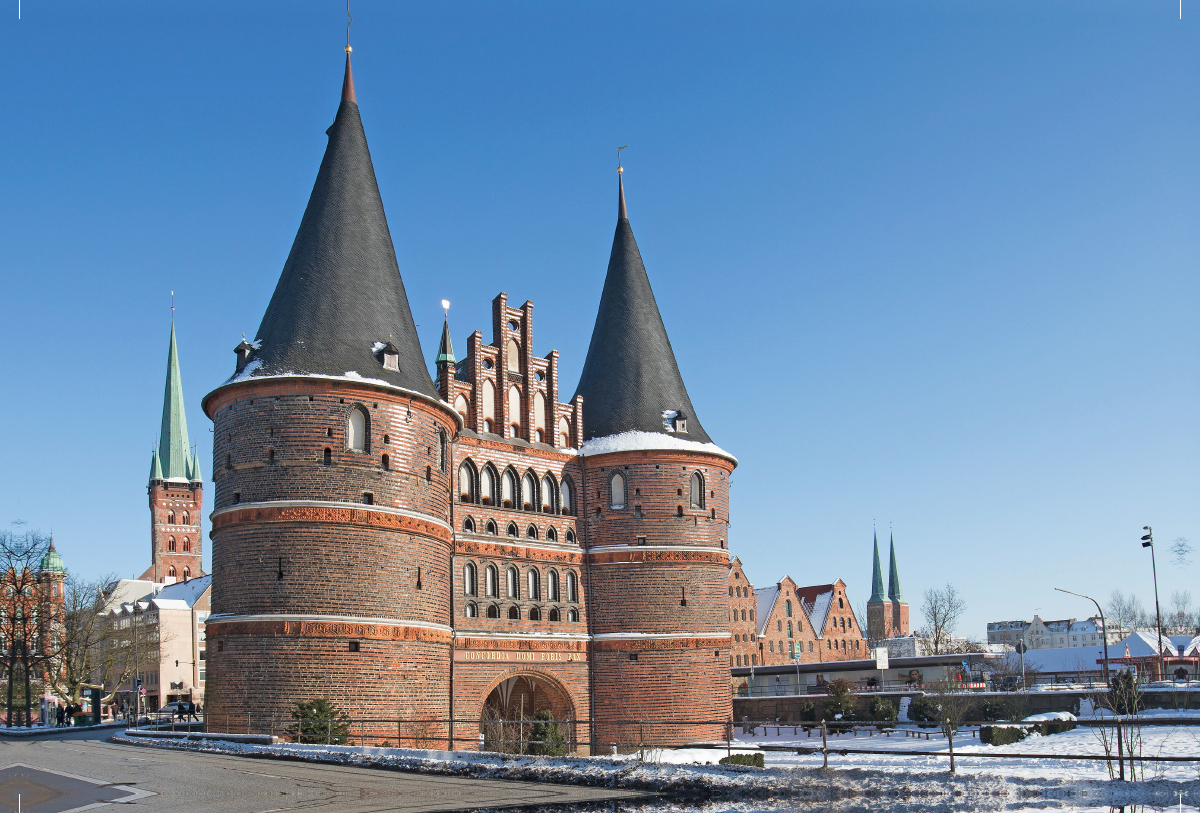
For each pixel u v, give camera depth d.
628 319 67.06
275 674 44.56
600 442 63.38
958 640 170.25
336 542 46.09
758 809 23.33
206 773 29.75
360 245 52.09
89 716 81.25
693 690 60.78
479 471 58.16
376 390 48.12
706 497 63.78
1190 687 63.84
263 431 46.91
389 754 33.16
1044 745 45.28
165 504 172.50
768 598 133.88
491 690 57.22
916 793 25.16
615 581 61.59
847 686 72.81
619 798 24.28
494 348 60.91
